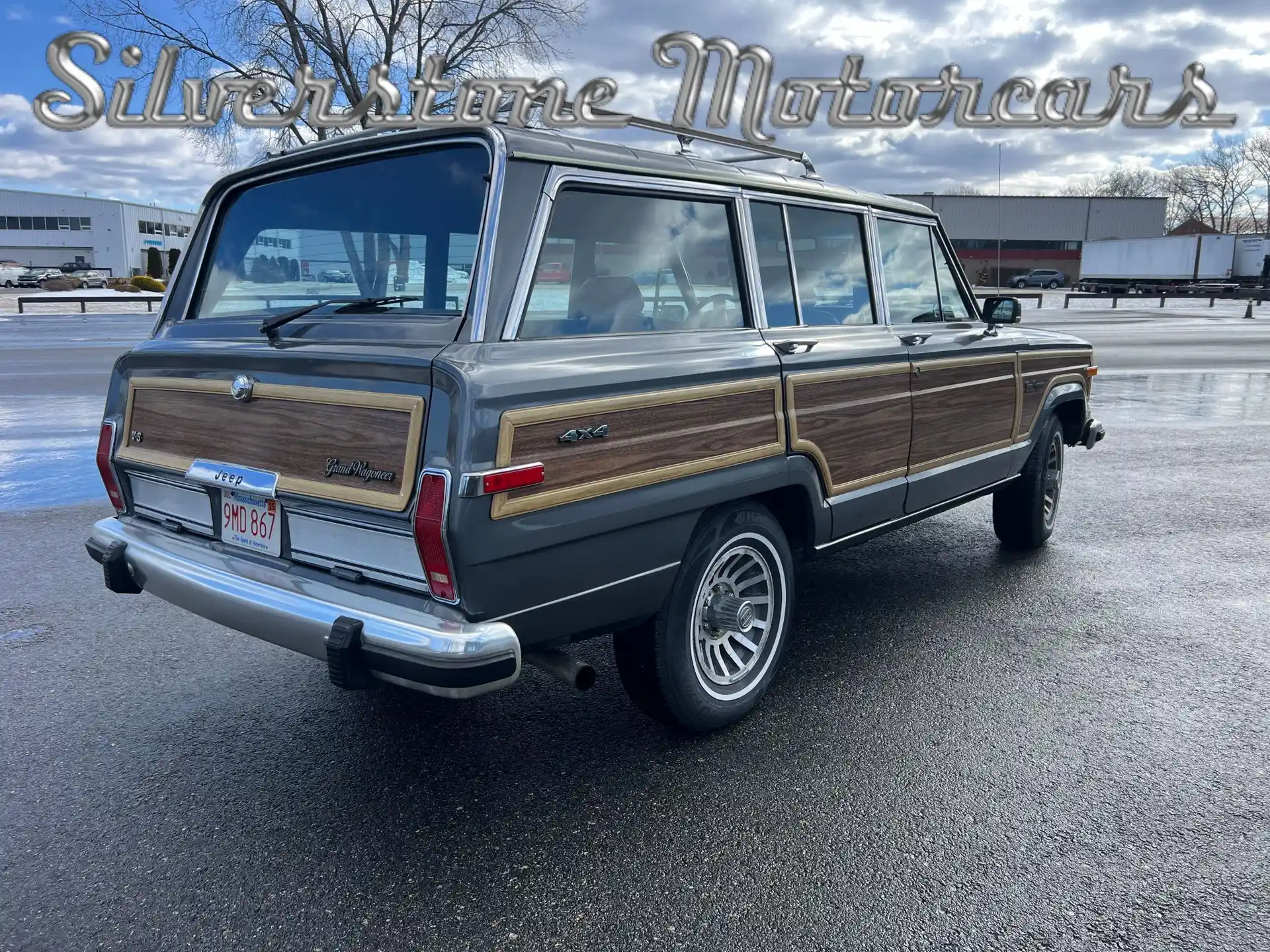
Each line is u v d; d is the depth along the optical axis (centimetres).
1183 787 305
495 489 241
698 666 330
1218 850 271
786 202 369
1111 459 854
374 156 297
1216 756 327
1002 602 488
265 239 330
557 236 280
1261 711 362
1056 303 4188
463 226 272
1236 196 9238
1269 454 880
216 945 235
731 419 316
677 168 320
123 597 493
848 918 243
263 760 327
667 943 235
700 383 304
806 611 477
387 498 251
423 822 288
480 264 262
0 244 9800
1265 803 296
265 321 307
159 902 251
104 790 307
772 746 335
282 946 234
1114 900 250
